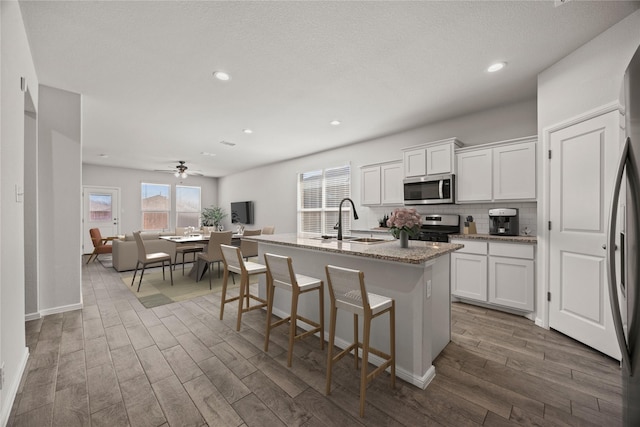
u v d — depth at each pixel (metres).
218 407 1.63
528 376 1.92
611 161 2.10
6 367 1.54
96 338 2.49
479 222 3.70
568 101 2.42
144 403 1.65
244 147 5.59
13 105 1.67
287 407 1.62
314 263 2.62
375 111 3.69
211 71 2.68
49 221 3.03
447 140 3.64
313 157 6.17
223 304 2.97
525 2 1.84
